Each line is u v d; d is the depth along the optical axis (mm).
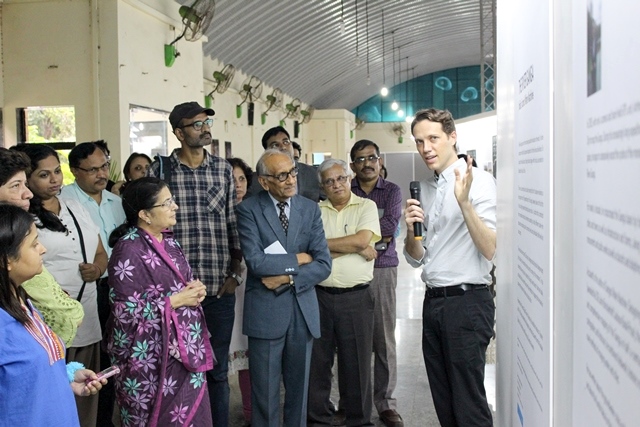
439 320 2516
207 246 3330
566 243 928
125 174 4797
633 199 585
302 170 4336
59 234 2852
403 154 26703
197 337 2629
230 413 4035
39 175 2793
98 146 3506
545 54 1072
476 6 17547
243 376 3818
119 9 6133
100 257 3127
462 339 2465
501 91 1773
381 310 3820
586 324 799
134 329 2516
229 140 13648
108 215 3549
